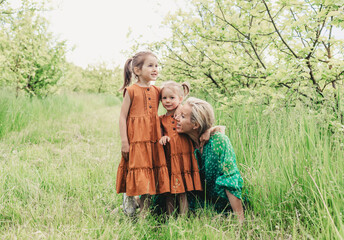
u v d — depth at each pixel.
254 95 3.43
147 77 2.39
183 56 4.89
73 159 3.82
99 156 4.22
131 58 2.54
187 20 4.16
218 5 3.69
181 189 2.24
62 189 2.73
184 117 2.28
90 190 2.70
